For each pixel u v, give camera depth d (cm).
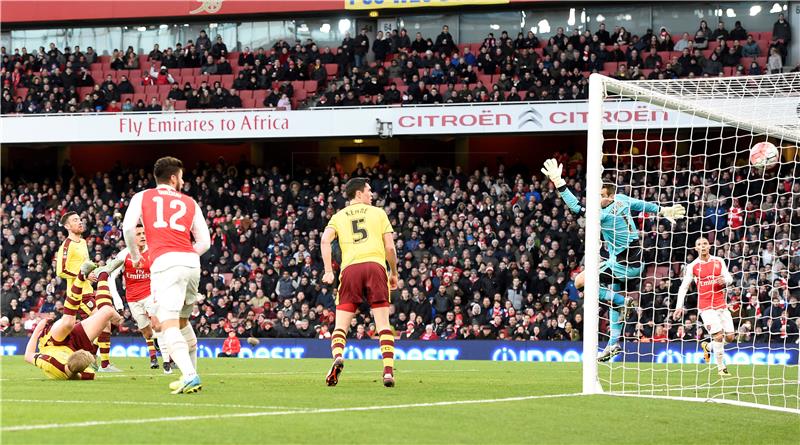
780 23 3775
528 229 3288
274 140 3722
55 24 4500
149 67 4319
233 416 827
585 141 4094
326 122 3578
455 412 916
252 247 3500
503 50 3922
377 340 3002
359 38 4097
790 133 1546
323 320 3116
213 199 3753
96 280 1473
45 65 4238
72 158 4497
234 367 1995
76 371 1325
